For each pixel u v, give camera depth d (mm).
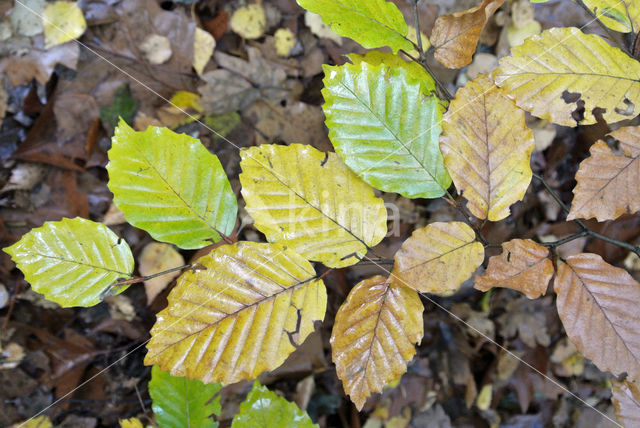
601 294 338
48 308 518
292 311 332
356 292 337
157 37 535
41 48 518
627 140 338
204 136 540
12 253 327
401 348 335
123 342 533
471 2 535
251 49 553
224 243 342
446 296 604
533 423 613
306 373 542
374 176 337
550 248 346
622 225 563
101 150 531
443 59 357
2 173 513
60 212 520
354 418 568
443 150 334
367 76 333
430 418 596
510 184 336
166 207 335
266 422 361
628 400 338
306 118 559
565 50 340
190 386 388
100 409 525
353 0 350
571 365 621
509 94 337
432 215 559
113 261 338
